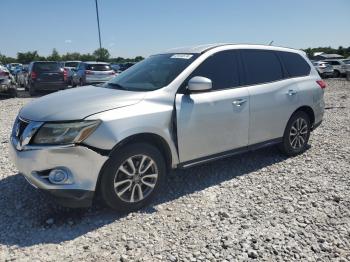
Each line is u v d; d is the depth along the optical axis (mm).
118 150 3840
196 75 4570
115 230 3717
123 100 4027
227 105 4727
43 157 3641
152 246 3426
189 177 5121
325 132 7863
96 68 19297
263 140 5363
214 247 3402
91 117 3699
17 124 4105
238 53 5141
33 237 3576
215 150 4730
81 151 3631
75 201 3713
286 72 5730
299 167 5523
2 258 3234
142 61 5461
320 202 4320
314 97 6043
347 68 32438
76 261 3207
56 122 3678
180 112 4270
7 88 15609
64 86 18031
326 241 3504
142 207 4180
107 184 3836
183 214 4047
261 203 4305
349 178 5082
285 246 3416
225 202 4340
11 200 4367
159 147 4297
